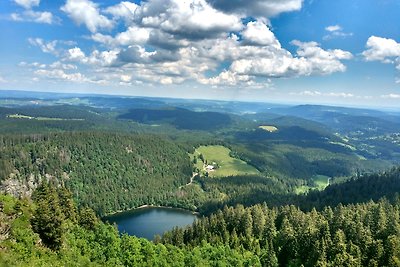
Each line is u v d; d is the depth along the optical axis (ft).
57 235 370.12
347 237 522.06
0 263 292.20
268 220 620.90
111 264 426.51
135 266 456.45
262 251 577.84
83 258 392.06
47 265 327.06
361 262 473.26
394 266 445.78
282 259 541.34
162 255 503.61
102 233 501.56
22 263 308.19
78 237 456.45
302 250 525.34
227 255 556.51
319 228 529.86
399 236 495.00
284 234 558.97
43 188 515.09
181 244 644.69
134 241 510.99
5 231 336.70
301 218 610.65
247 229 634.43
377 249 470.80
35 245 345.92
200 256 542.98
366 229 515.91
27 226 357.82
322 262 468.75
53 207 387.96
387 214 592.19
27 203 397.19
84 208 553.23
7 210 359.05
